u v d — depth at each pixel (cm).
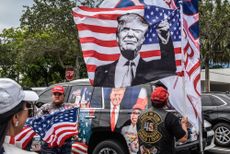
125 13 549
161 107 512
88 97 864
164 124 503
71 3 3108
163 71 540
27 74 4462
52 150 614
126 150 836
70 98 880
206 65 3291
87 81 877
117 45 552
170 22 542
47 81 4453
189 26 554
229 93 1402
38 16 3161
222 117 1318
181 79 534
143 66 545
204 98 1367
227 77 4103
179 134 502
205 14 3027
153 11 547
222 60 3272
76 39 3148
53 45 3269
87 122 849
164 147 504
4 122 204
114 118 828
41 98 912
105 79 552
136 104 813
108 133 848
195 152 918
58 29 3148
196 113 538
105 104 845
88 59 553
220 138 1321
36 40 3312
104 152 848
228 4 2998
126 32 549
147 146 511
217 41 3083
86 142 852
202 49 3134
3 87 203
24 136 585
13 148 220
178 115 650
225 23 3016
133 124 810
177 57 538
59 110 624
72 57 3444
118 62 552
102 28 552
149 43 545
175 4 547
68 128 613
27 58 3372
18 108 210
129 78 548
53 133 609
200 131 552
